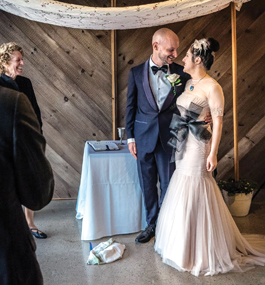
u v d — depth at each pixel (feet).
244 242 8.20
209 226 7.42
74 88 11.84
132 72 8.82
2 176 3.28
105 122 12.16
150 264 7.85
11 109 3.32
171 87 8.43
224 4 9.99
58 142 12.10
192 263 7.50
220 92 7.43
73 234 9.54
